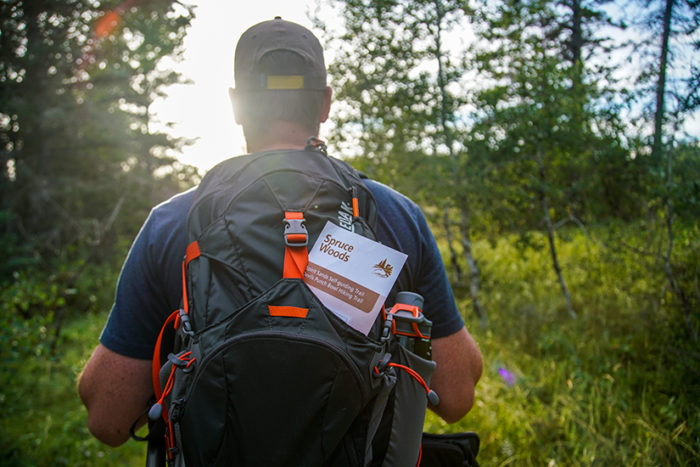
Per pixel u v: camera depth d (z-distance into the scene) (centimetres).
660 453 218
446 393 112
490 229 467
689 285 312
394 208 107
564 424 261
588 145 396
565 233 434
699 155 283
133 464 312
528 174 426
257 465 79
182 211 100
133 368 101
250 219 90
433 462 114
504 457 245
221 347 81
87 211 938
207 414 81
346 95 431
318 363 80
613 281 416
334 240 91
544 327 392
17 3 498
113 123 864
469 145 418
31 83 602
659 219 354
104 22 502
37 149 770
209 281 88
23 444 331
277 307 83
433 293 109
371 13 405
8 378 410
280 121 105
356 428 86
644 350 321
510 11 385
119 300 101
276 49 105
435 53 418
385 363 87
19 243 764
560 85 390
